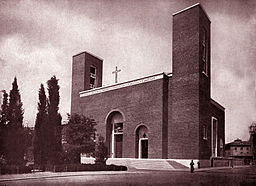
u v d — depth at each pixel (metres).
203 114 29.64
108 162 31.28
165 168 26.58
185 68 30.42
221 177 17.69
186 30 31.17
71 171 21.47
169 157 29.78
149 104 31.80
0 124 21.69
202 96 29.72
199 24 30.20
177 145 29.39
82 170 22.05
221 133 39.38
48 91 24.03
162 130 29.86
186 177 17.62
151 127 31.00
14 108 22.55
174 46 31.94
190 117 28.89
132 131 32.94
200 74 29.58
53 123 23.22
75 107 41.66
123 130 34.03
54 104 23.75
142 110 32.38
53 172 20.69
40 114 23.36
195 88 29.08
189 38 30.72
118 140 36.19
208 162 29.94
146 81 32.66
